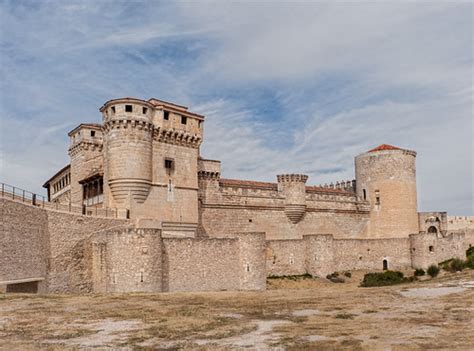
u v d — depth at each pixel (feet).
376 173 272.92
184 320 80.79
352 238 250.98
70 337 68.39
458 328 69.51
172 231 178.70
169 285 143.95
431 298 100.53
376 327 72.02
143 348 61.77
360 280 208.95
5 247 106.83
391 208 268.21
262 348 60.70
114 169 168.35
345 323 76.07
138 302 102.27
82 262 139.33
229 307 95.14
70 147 224.94
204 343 64.08
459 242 242.37
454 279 143.23
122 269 132.87
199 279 151.12
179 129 184.55
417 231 272.10
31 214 120.47
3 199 106.73
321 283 195.42
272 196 229.86
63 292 132.26
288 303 99.96
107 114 173.58
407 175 271.08
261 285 164.86
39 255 124.16
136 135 170.09
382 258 231.91
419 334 66.23
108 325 76.59
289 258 201.36
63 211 136.98
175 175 182.29
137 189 168.55
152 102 190.19
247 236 164.45
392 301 98.63
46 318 82.23
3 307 93.25
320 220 249.96
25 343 64.80
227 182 219.00
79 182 204.74
